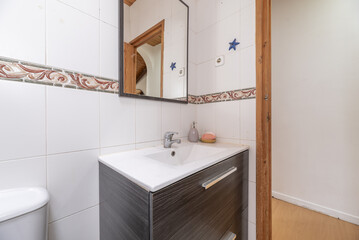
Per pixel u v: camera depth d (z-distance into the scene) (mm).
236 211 874
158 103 1019
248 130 1011
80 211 695
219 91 1162
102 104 758
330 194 1502
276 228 1342
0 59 514
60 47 632
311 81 1604
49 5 606
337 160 1466
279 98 1814
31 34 568
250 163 1002
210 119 1222
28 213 452
